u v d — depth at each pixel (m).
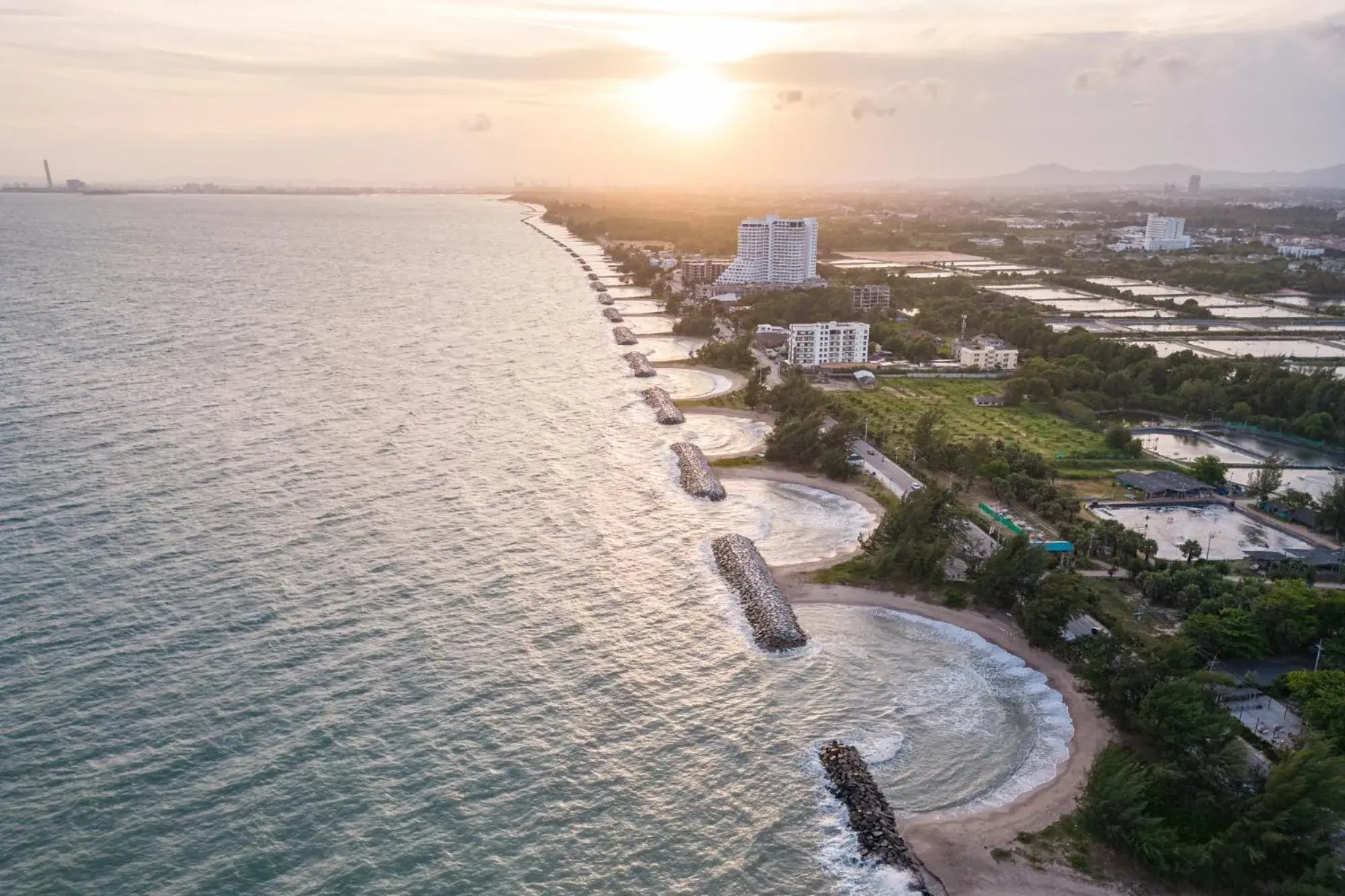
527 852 91.62
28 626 122.44
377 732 106.88
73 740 101.62
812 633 139.50
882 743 113.56
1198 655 129.00
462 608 136.25
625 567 155.88
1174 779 102.19
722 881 90.06
